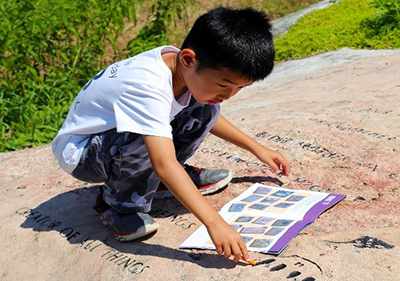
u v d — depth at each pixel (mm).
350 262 1826
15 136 4508
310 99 3715
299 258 1872
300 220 2113
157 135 1854
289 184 2541
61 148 2217
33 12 5047
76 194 2705
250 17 1844
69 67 5234
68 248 2217
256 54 1789
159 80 1913
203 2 8289
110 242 2197
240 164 2801
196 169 2477
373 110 3203
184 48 1903
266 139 3004
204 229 2160
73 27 5258
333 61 5352
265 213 2205
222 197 2451
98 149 2068
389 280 1726
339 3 7281
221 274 1849
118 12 5469
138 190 2121
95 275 2020
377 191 2365
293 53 6023
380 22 5887
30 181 2977
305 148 2846
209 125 2242
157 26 5867
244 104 4062
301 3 8289
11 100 4848
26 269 2174
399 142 2760
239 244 1779
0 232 2412
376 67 4473
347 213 2184
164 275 1919
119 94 1957
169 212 2373
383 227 2049
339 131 2969
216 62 1788
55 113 4754
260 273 1814
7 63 4895
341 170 2592
